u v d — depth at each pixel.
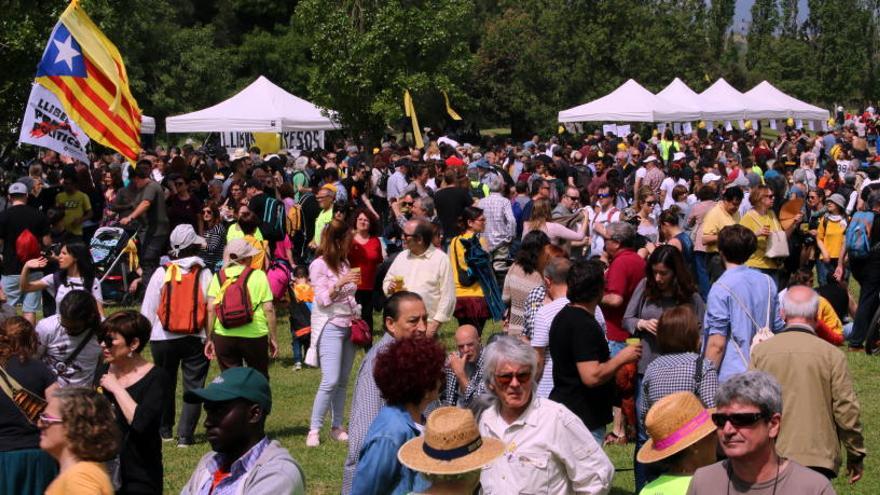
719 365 7.00
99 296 10.30
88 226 17.48
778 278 12.77
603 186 14.91
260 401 4.48
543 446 5.10
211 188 16.67
